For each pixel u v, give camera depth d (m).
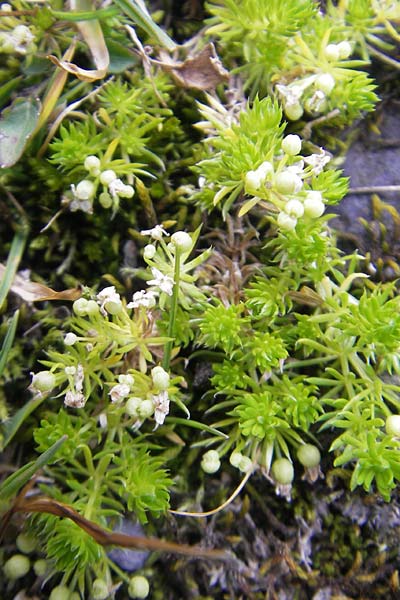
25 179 0.10
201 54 0.10
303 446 0.09
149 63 0.10
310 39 0.10
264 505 0.09
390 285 0.09
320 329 0.10
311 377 0.10
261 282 0.09
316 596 0.09
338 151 0.11
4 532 0.09
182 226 0.10
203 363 0.10
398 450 0.09
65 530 0.08
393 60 0.11
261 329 0.10
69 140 0.09
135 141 0.10
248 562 0.09
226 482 0.10
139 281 0.10
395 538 0.09
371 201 0.11
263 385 0.09
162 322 0.09
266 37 0.10
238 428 0.09
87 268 0.10
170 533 0.09
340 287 0.10
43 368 0.10
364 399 0.09
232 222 0.10
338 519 0.09
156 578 0.09
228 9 0.10
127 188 0.09
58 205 0.10
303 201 0.09
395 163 0.11
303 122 0.10
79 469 0.09
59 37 0.10
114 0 0.09
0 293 0.09
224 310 0.09
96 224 0.10
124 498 0.09
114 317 0.09
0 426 0.09
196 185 0.10
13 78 0.10
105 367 0.09
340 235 0.10
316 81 0.10
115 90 0.10
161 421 0.09
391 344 0.09
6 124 0.10
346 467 0.09
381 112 0.11
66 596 0.09
